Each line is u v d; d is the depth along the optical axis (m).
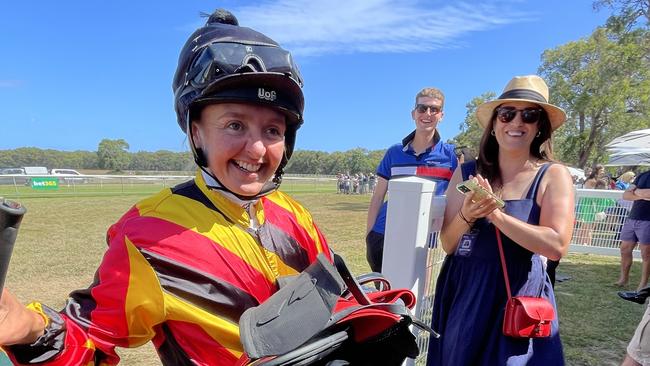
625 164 9.60
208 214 1.01
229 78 0.92
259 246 1.06
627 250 5.55
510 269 1.81
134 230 0.95
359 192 30.83
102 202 18.52
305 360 0.84
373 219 3.62
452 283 1.97
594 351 3.60
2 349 0.79
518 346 1.72
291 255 1.14
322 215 14.37
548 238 1.70
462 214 1.85
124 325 0.90
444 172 3.45
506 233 1.74
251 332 0.82
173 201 1.02
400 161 3.52
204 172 1.07
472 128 39.47
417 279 2.18
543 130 1.97
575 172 17.42
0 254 0.62
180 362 0.92
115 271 0.91
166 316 0.91
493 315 1.80
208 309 0.92
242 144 0.97
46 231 9.83
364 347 1.02
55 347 0.81
